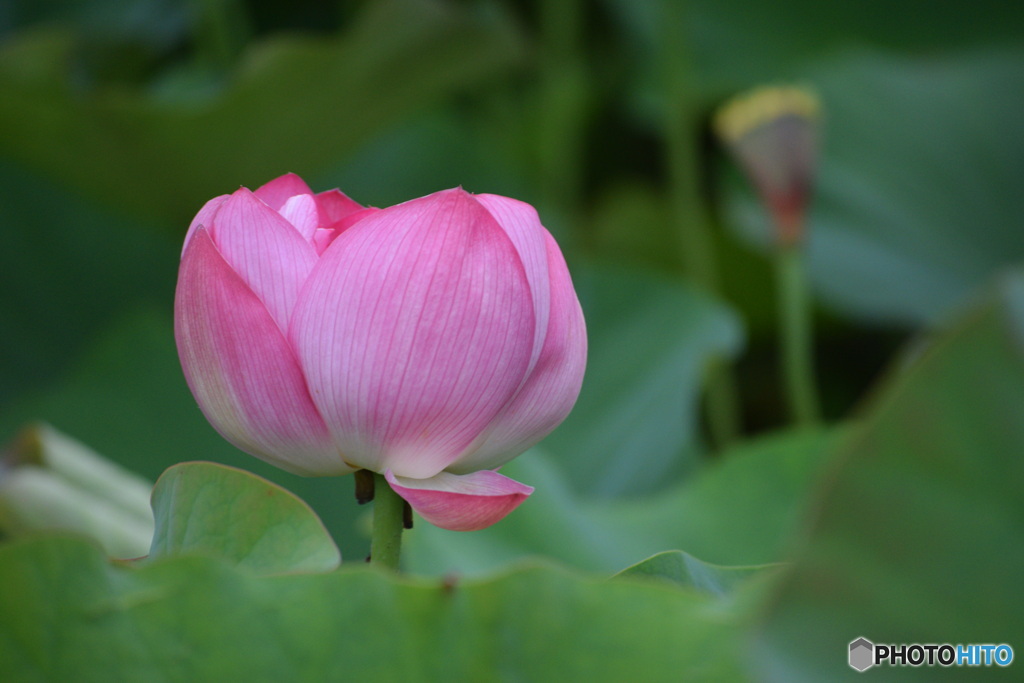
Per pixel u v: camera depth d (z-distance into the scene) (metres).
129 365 2.26
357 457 1.19
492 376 1.17
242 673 1.13
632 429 2.40
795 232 2.14
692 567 1.20
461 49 2.37
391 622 1.13
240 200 1.18
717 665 1.12
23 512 1.38
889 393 1.08
